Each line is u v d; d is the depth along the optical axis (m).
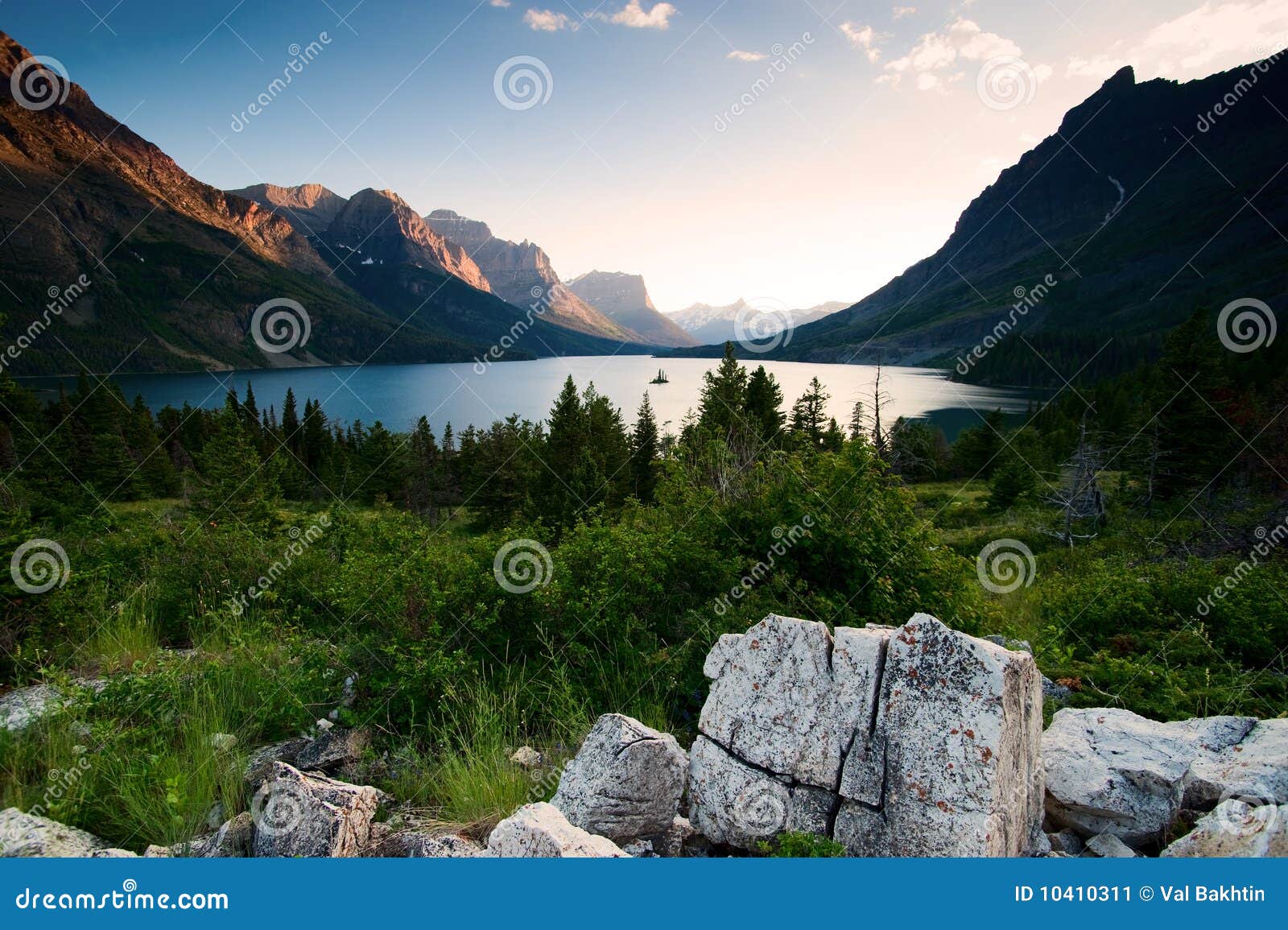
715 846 4.39
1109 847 4.16
